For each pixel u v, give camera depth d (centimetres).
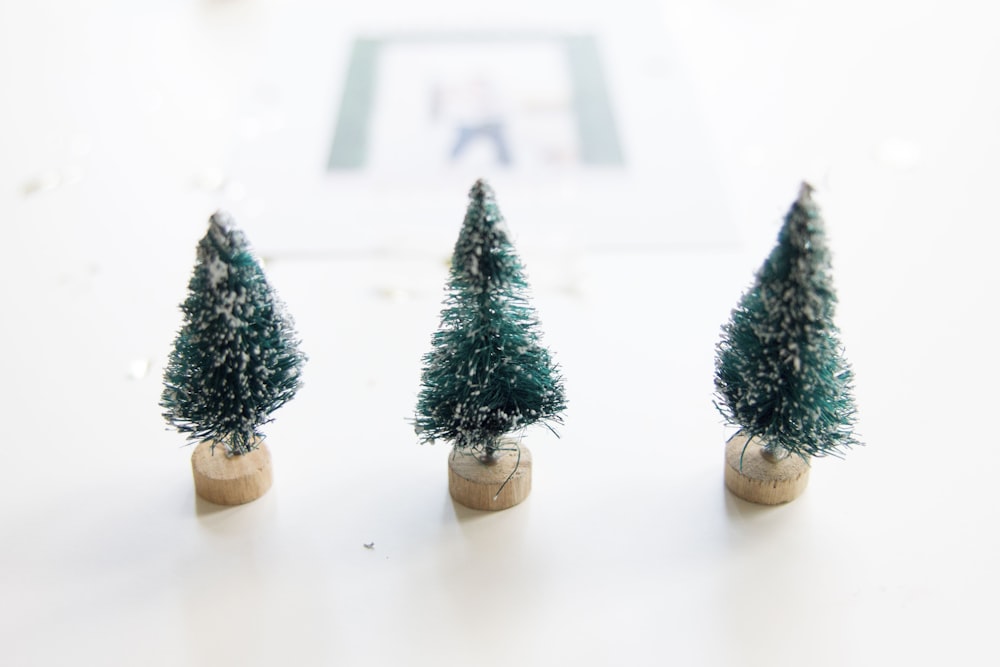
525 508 31
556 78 47
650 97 46
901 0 52
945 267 38
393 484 32
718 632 29
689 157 43
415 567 30
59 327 37
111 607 29
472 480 31
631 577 30
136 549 31
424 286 38
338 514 31
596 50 49
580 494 32
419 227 41
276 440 33
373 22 51
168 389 30
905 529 31
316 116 46
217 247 29
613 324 37
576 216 41
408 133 45
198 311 29
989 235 39
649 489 32
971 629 29
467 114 45
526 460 32
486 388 29
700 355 36
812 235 28
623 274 39
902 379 34
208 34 51
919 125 45
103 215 41
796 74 48
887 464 32
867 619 29
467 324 29
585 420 34
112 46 50
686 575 30
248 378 30
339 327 37
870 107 46
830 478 32
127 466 33
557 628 29
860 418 33
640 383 35
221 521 31
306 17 51
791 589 29
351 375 35
